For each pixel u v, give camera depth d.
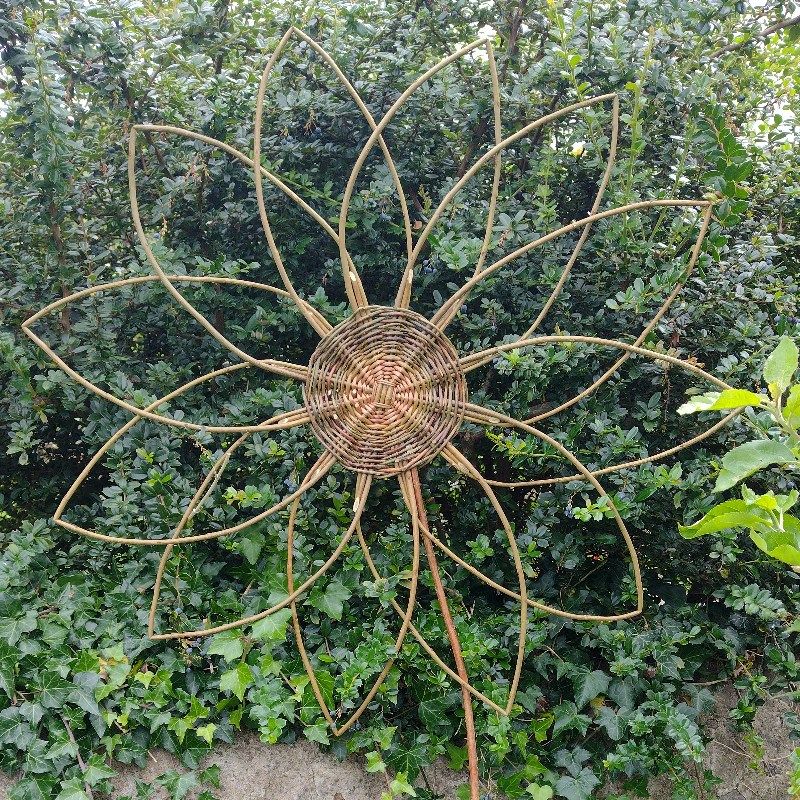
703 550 1.46
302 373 1.18
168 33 1.55
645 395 1.54
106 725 1.27
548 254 1.49
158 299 1.50
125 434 1.43
